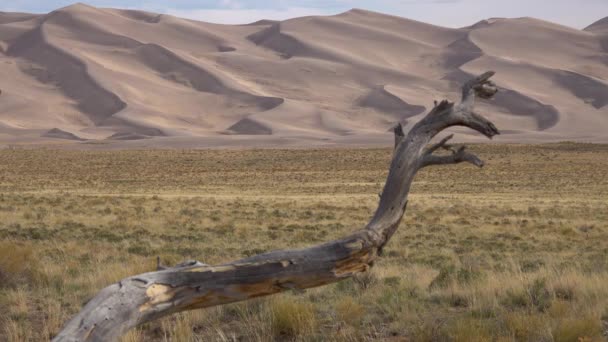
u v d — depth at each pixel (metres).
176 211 41.03
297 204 49.03
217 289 4.67
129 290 4.43
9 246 14.20
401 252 24.16
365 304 11.83
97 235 27.72
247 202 50.31
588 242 29.22
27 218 34.06
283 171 100.50
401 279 14.59
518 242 28.86
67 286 13.33
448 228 34.31
